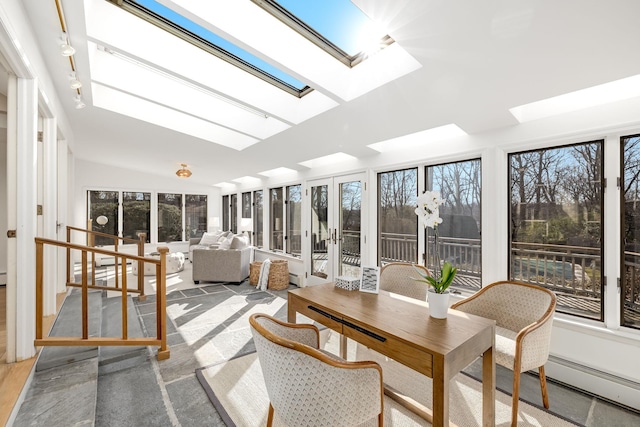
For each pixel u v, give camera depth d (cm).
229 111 382
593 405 206
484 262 279
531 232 260
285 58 229
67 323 273
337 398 127
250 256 611
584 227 233
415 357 140
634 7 137
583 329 223
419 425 185
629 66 174
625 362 207
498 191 270
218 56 280
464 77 209
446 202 326
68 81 288
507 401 210
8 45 164
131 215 762
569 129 231
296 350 122
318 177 493
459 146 300
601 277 224
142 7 233
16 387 173
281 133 382
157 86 332
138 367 243
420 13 161
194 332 320
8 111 197
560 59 177
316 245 507
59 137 369
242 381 228
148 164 678
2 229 423
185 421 183
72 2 186
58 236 364
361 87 257
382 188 399
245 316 372
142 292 416
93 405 177
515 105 230
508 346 193
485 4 149
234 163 570
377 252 402
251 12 210
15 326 199
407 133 308
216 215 888
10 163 198
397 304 200
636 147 210
